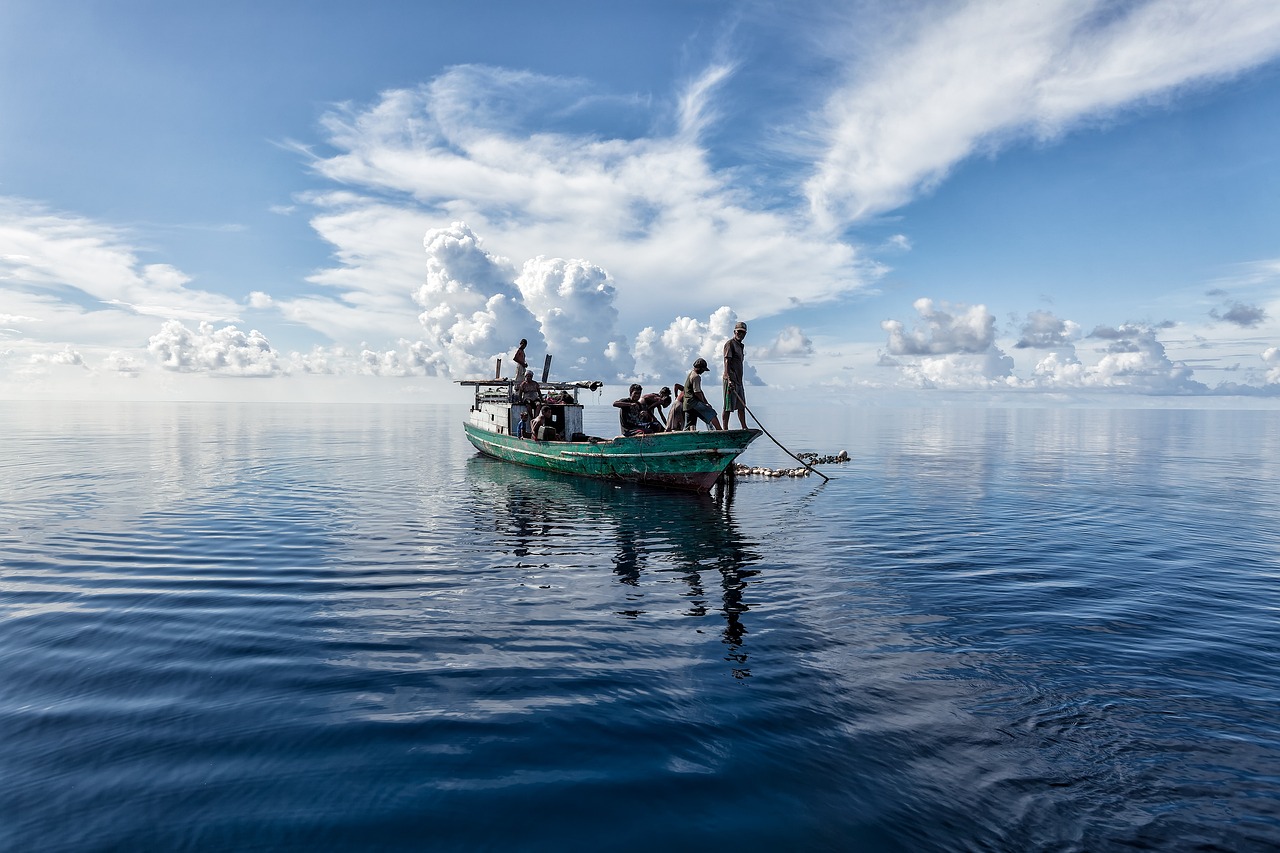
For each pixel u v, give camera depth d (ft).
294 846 9.26
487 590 23.65
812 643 18.29
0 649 17.06
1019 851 9.41
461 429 167.94
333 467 68.44
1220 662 16.87
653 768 11.58
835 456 85.40
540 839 9.52
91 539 30.89
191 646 17.48
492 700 14.33
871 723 13.39
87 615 19.99
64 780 10.88
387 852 9.14
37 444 93.86
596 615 20.79
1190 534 35.12
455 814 10.09
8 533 32.01
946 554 30.32
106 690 14.58
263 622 19.56
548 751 12.13
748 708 14.06
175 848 9.19
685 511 43.55
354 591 23.21
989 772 11.53
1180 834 9.78
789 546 32.22
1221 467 73.67
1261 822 10.06
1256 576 26.16
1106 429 189.26
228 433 129.80
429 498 47.75
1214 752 12.23
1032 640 18.61
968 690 15.07
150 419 204.33
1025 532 35.88
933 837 9.71
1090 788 11.03
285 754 11.85
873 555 30.19
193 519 36.58
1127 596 23.27
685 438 50.52
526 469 70.64
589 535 34.86
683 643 18.19
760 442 124.88
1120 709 14.07
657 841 9.52
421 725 13.07
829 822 10.05
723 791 10.88
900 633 19.24
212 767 11.37
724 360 51.80
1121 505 45.75
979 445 114.93
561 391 72.59
